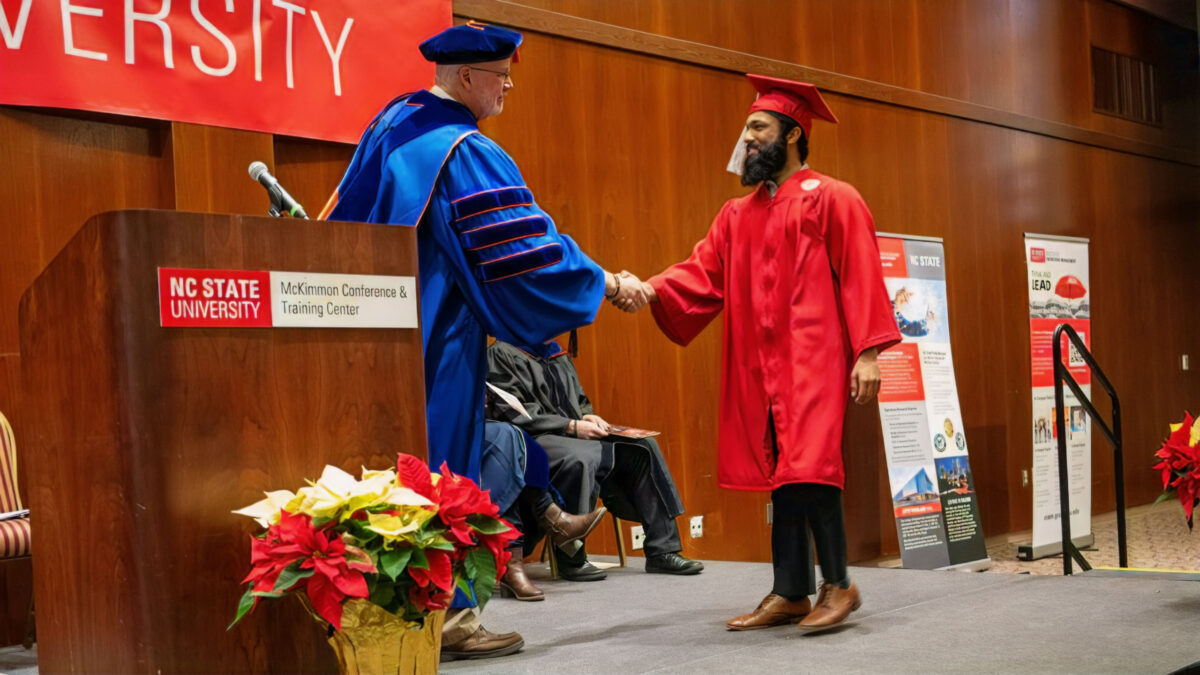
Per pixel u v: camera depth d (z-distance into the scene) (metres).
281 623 1.98
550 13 5.89
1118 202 10.62
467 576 2.01
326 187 5.00
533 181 5.82
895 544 7.91
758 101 3.36
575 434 4.80
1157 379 11.01
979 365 8.74
